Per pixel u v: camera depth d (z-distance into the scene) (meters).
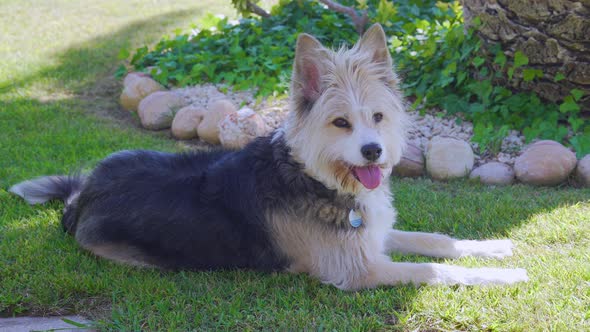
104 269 1.97
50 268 1.96
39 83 3.43
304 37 1.85
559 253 1.99
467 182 2.40
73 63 3.80
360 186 1.88
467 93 2.74
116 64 3.78
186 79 3.08
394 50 2.96
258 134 2.56
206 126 2.67
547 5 2.39
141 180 2.00
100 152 2.58
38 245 2.05
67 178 2.29
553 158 2.33
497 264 1.97
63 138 2.69
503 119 2.63
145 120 2.83
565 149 2.36
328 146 1.85
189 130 2.73
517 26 2.48
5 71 3.63
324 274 1.92
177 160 2.06
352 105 1.83
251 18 3.63
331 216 1.89
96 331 1.79
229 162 1.99
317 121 1.85
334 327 1.77
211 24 3.73
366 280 1.90
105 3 5.50
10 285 1.90
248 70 3.05
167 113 2.83
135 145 2.64
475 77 2.73
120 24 4.77
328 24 3.23
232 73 3.08
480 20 2.59
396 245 2.05
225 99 2.88
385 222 1.95
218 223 1.94
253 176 1.94
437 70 2.80
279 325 1.78
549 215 2.15
